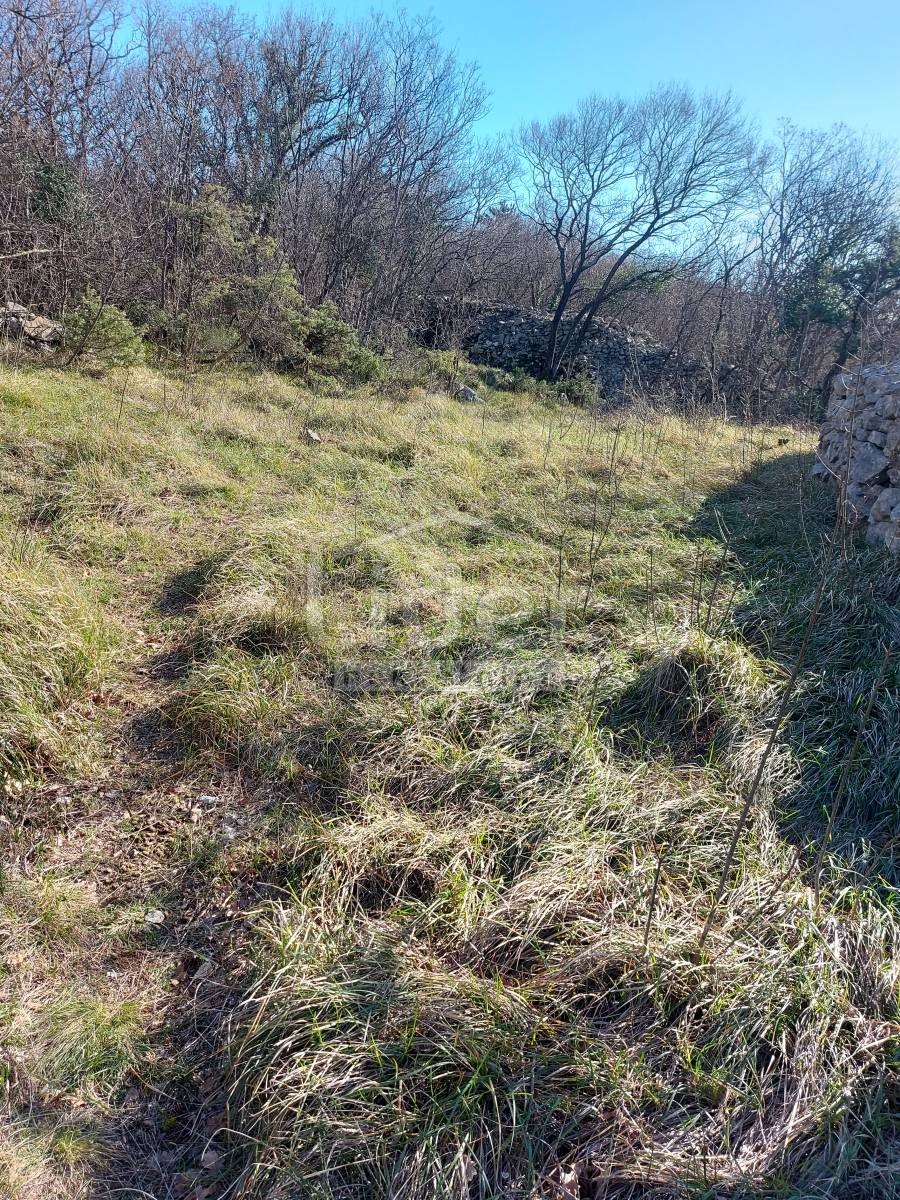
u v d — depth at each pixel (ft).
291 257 46.39
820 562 14.64
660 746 10.31
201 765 10.08
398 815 8.91
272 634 12.47
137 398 23.88
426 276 59.67
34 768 9.48
